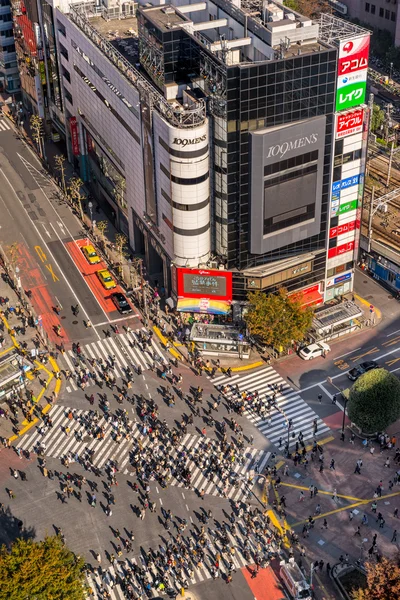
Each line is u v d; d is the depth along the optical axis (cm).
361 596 9631
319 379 13775
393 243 15638
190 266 14312
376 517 11569
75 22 16900
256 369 14012
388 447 12550
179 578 10794
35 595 9588
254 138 12888
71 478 12212
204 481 12100
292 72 12731
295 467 12306
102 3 17362
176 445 12638
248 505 11731
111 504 11831
